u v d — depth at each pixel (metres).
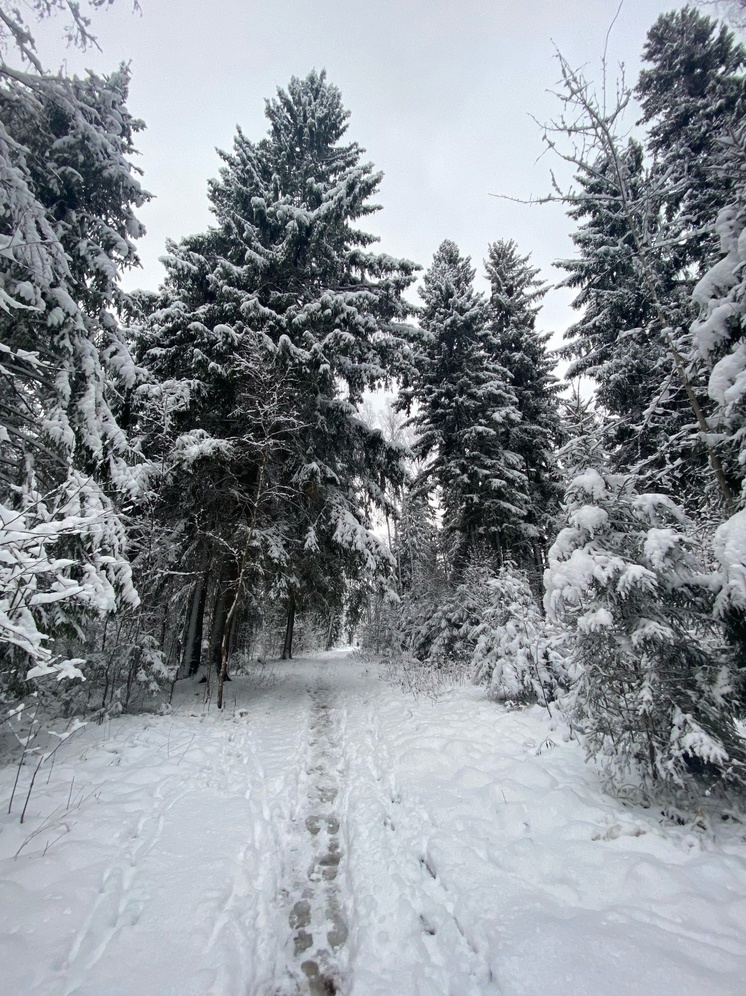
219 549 9.55
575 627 4.26
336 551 10.58
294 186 12.70
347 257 11.52
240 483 10.07
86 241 7.19
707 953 2.16
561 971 2.18
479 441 14.45
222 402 10.37
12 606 3.75
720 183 7.71
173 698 9.00
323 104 13.38
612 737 3.94
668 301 9.21
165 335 9.98
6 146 5.30
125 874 3.13
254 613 12.70
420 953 2.58
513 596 7.86
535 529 14.04
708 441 4.68
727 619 3.75
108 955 2.38
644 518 4.18
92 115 6.84
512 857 3.26
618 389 10.81
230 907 2.91
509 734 5.67
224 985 2.26
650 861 2.91
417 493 15.97
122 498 7.11
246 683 11.12
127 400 8.34
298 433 10.29
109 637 7.39
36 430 6.44
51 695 6.74
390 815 4.20
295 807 4.58
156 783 4.68
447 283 15.36
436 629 13.45
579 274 12.93
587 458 4.69
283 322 9.69
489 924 2.65
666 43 10.27
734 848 3.02
